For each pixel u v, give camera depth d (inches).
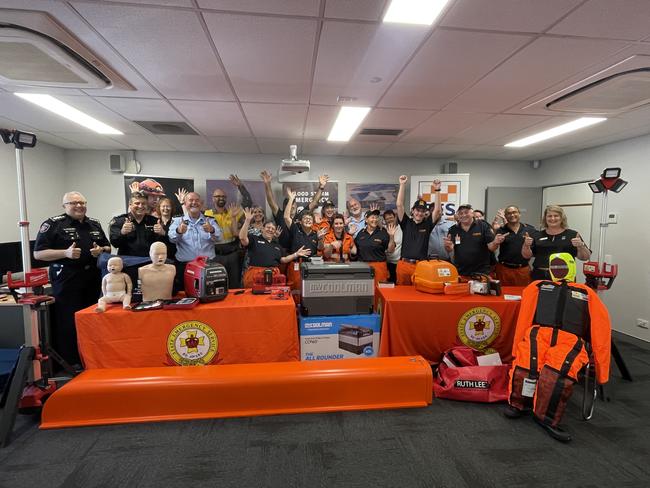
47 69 81.0
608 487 59.7
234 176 177.0
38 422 77.5
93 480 60.4
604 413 83.9
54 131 144.3
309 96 102.3
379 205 202.4
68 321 108.1
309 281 94.0
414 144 168.9
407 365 86.4
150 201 159.9
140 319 83.4
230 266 153.9
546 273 118.0
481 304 95.9
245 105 110.3
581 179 181.9
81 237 109.3
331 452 67.7
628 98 102.7
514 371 82.0
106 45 71.5
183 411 78.5
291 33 66.9
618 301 157.1
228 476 61.3
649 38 69.0
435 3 57.4
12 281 78.5
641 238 147.6
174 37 68.5
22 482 60.1
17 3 56.9
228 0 56.3
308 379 80.9
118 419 76.7
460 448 69.3
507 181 214.5
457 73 86.0
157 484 59.6
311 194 195.8
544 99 104.7
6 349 99.5
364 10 59.3
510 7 58.5
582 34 67.4
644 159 147.4
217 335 86.4
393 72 85.0
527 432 74.8
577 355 75.7
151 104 109.5
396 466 64.0
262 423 76.7
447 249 132.5
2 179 143.0
